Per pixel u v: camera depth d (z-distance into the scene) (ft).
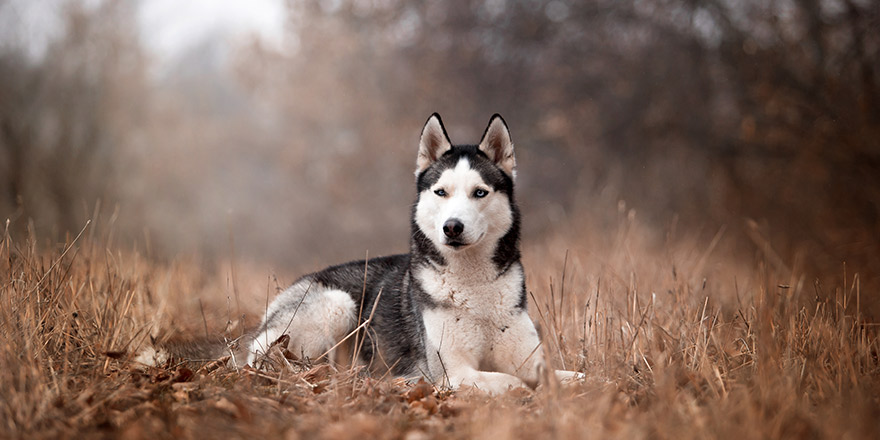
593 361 16.22
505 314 16.10
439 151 17.65
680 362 15.15
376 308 17.97
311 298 18.08
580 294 21.89
